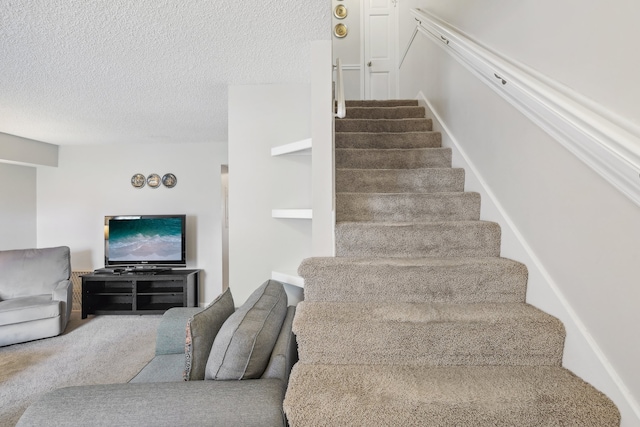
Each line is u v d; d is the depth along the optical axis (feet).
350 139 8.44
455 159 7.50
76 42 5.79
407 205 6.42
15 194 14.78
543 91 3.83
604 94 3.29
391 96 14.12
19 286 12.19
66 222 15.60
